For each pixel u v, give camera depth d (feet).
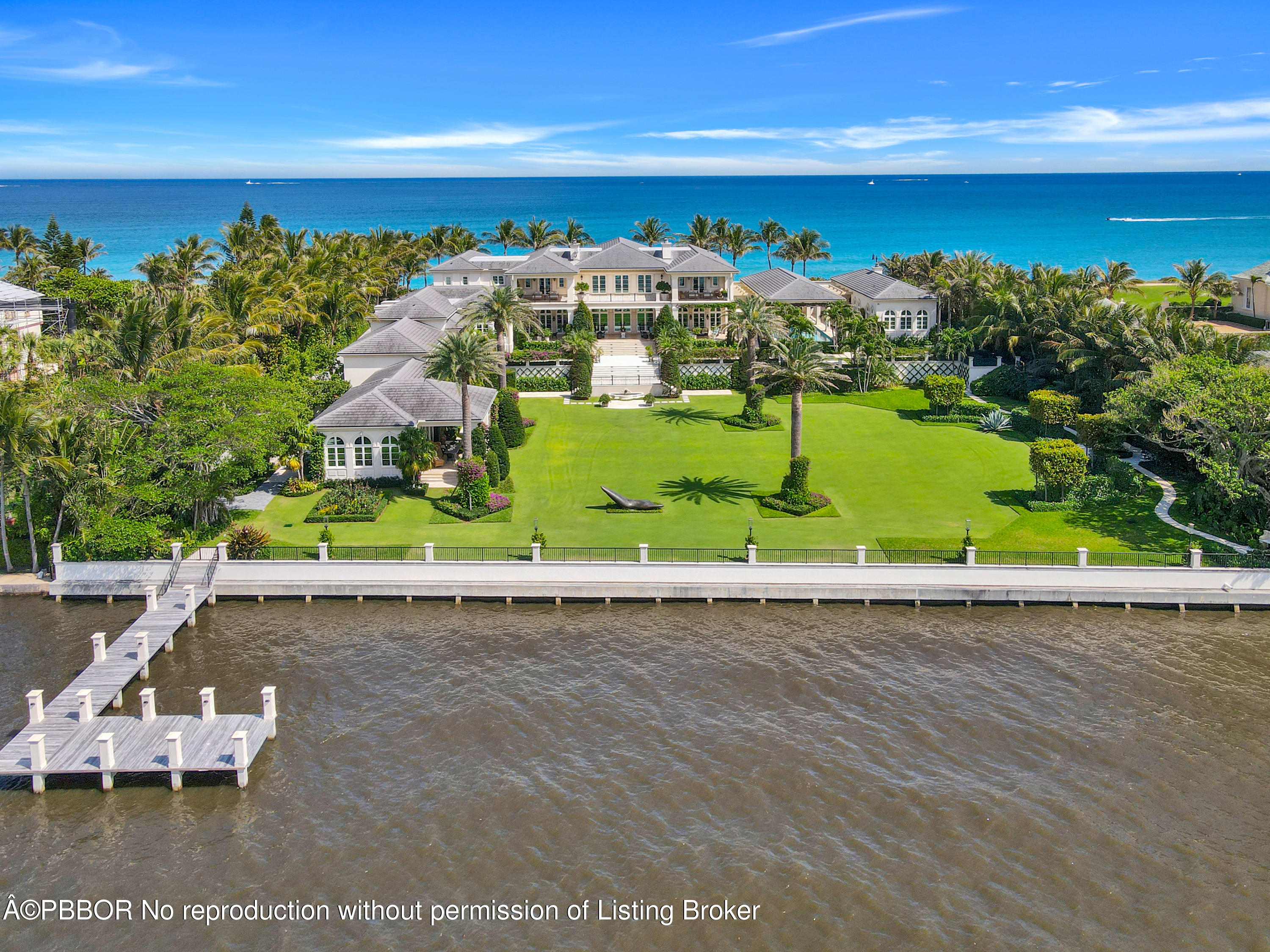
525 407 255.50
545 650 134.10
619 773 105.60
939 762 107.14
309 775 105.91
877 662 129.90
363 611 147.64
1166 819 97.71
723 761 107.55
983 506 178.91
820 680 125.18
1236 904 86.43
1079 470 174.40
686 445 220.02
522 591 149.69
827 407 252.21
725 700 120.47
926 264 362.12
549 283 325.83
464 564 151.23
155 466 162.40
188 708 118.73
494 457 192.24
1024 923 84.48
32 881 91.15
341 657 132.77
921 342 298.76
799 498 178.50
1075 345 226.38
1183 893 87.86
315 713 118.11
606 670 128.26
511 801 100.99
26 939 84.02
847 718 115.85
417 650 134.41
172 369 182.80
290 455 194.49
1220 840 94.63
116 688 121.29
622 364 285.64
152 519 158.20
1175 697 120.16
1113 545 159.02
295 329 284.20
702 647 134.62
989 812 98.94
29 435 146.41
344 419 191.62
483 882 89.81
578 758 108.47
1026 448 213.46
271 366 252.21
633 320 326.65
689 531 168.35
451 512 176.96
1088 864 91.45
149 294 225.56
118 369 185.37
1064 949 81.66
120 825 98.89
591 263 320.70
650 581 149.69
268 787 103.96
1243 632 137.49
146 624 139.33
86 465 155.02
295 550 158.51
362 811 99.91
